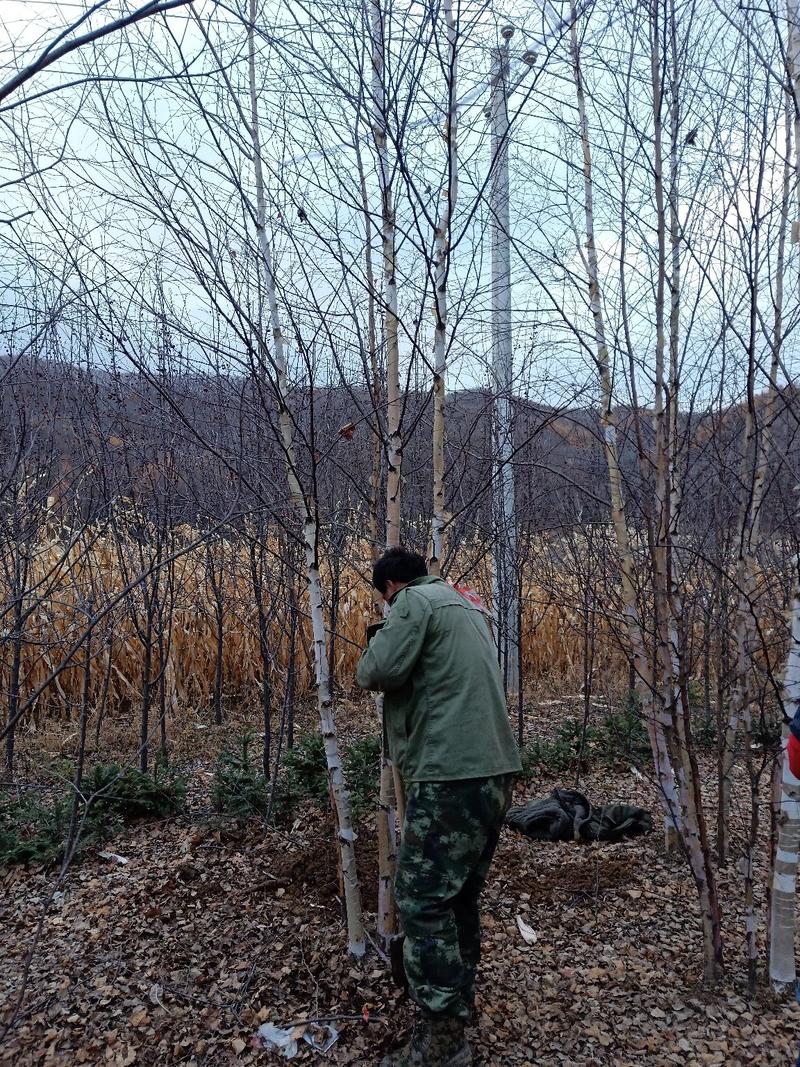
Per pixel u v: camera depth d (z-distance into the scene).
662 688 3.64
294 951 3.49
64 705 6.95
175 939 3.59
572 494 5.93
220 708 7.31
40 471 4.79
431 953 2.64
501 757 2.73
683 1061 2.82
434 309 3.36
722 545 4.02
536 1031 2.99
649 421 4.22
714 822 4.84
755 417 3.20
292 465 3.31
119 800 4.79
